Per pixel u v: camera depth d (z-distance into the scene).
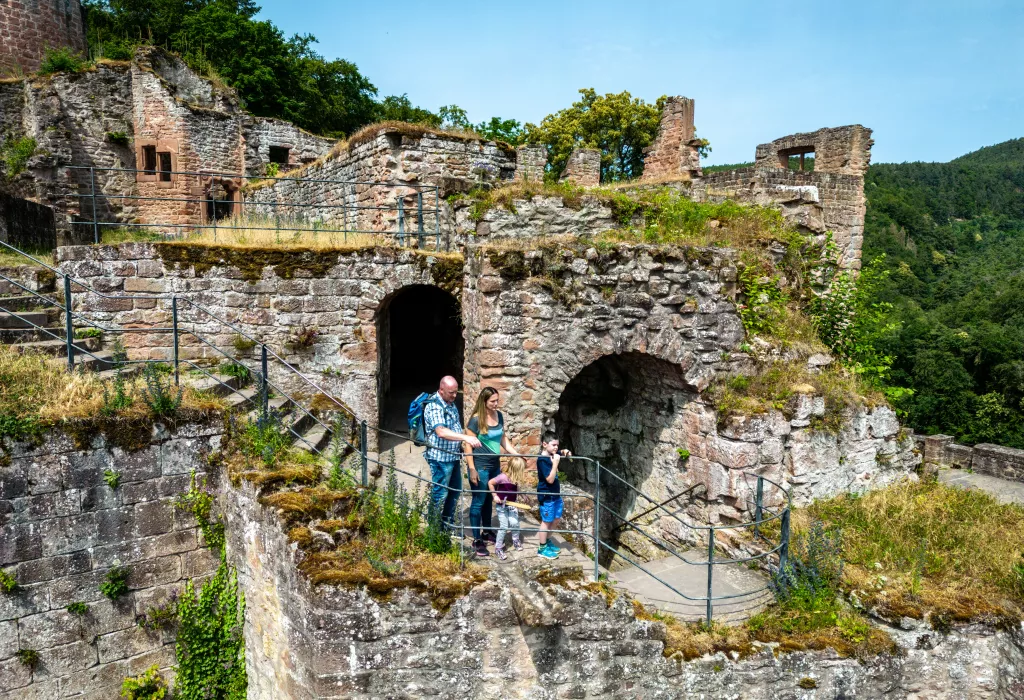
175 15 26.25
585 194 10.64
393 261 10.40
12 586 6.09
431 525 6.20
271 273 9.96
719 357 9.23
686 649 6.21
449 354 14.91
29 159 17.25
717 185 22.23
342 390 10.40
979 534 8.02
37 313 8.43
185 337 9.71
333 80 31.84
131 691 6.72
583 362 8.58
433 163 13.37
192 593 6.98
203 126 19.59
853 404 9.17
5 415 6.00
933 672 6.68
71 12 20.97
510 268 8.16
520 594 5.65
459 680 5.62
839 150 22.91
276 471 6.61
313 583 5.38
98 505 6.46
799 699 6.36
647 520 10.00
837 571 7.15
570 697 5.86
